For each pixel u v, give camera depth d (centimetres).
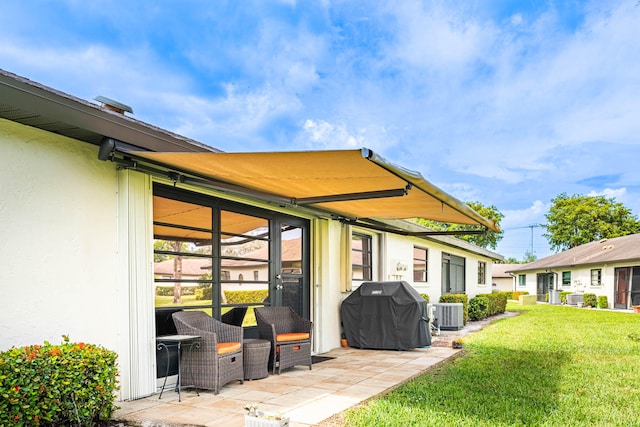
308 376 686
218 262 714
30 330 465
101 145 507
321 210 902
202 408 519
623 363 795
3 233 450
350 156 468
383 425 457
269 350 680
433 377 678
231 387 616
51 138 493
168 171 599
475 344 1011
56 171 496
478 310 1698
